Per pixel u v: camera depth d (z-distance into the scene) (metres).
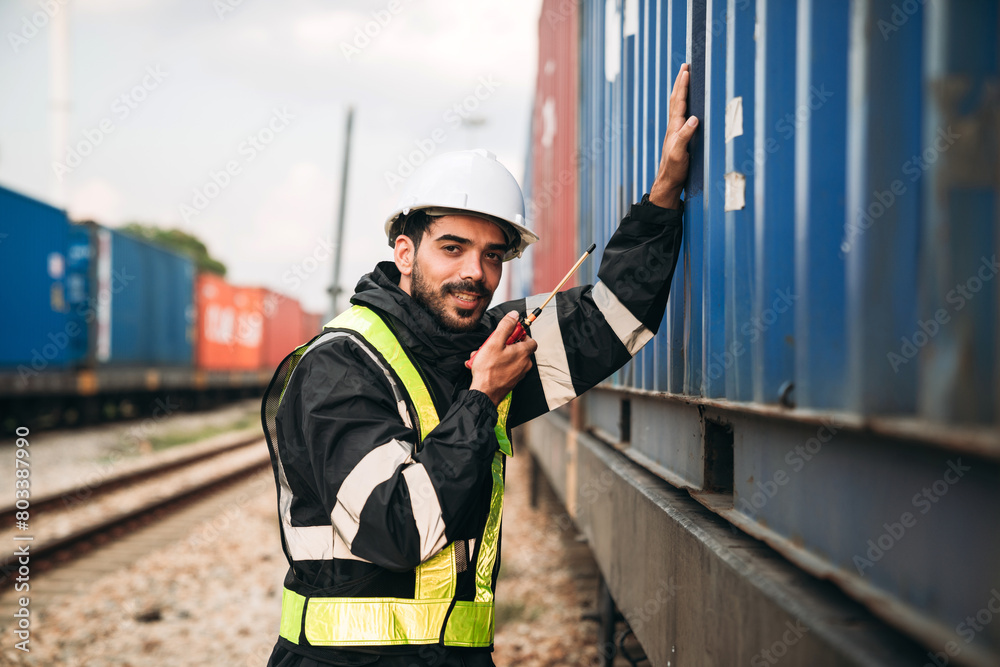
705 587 1.39
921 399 0.84
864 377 0.95
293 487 1.50
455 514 1.32
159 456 12.42
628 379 2.65
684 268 1.84
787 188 1.21
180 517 7.24
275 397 1.60
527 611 4.22
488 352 1.48
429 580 1.43
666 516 1.71
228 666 3.70
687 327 1.80
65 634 4.08
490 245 1.58
